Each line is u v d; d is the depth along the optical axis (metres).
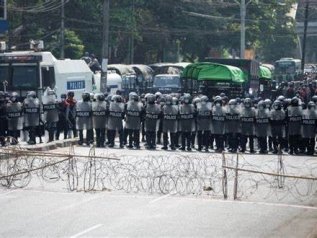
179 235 16.42
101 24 64.88
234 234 16.69
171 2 73.69
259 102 35.41
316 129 35.19
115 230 16.83
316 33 118.38
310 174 25.22
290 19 97.81
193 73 46.12
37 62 40.97
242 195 22.11
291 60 91.75
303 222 18.28
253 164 29.41
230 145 35.72
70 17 63.75
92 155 28.98
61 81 43.59
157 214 18.88
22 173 24.39
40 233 16.52
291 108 35.00
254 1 79.81
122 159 29.36
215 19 76.38
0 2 40.19
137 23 70.88
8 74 40.94
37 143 35.16
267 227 17.59
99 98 36.19
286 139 35.50
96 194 21.92
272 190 23.09
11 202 20.62
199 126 35.47
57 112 36.31
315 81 62.25
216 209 19.78
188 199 21.20
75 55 62.03
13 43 60.06
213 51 91.44
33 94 34.84
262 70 61.69
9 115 33.94
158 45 76.00
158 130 37.03
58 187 23.17
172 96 35.84
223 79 45.38
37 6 60.78
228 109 35.44
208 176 25.34
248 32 78.62
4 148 27.88
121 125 36.09
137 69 62.91
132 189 22.75
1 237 16.09
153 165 27.25
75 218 18.28
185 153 33.62
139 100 35.97
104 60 48.34
